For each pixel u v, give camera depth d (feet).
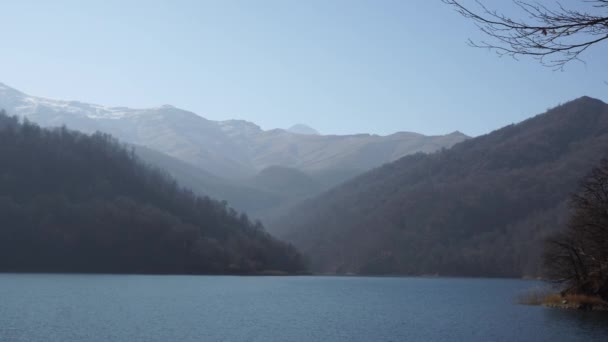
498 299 410.93
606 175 243.60
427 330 230.07
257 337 208.03
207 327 231.91
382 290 552.41
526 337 197.06
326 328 236.43
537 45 37.60
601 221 235.61
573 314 255.09
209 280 643.04
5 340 187.73
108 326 226.58
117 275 649.61
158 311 292.81
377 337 210.79
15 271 613.93
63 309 286.87
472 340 199.93
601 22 36.73
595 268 275.39
